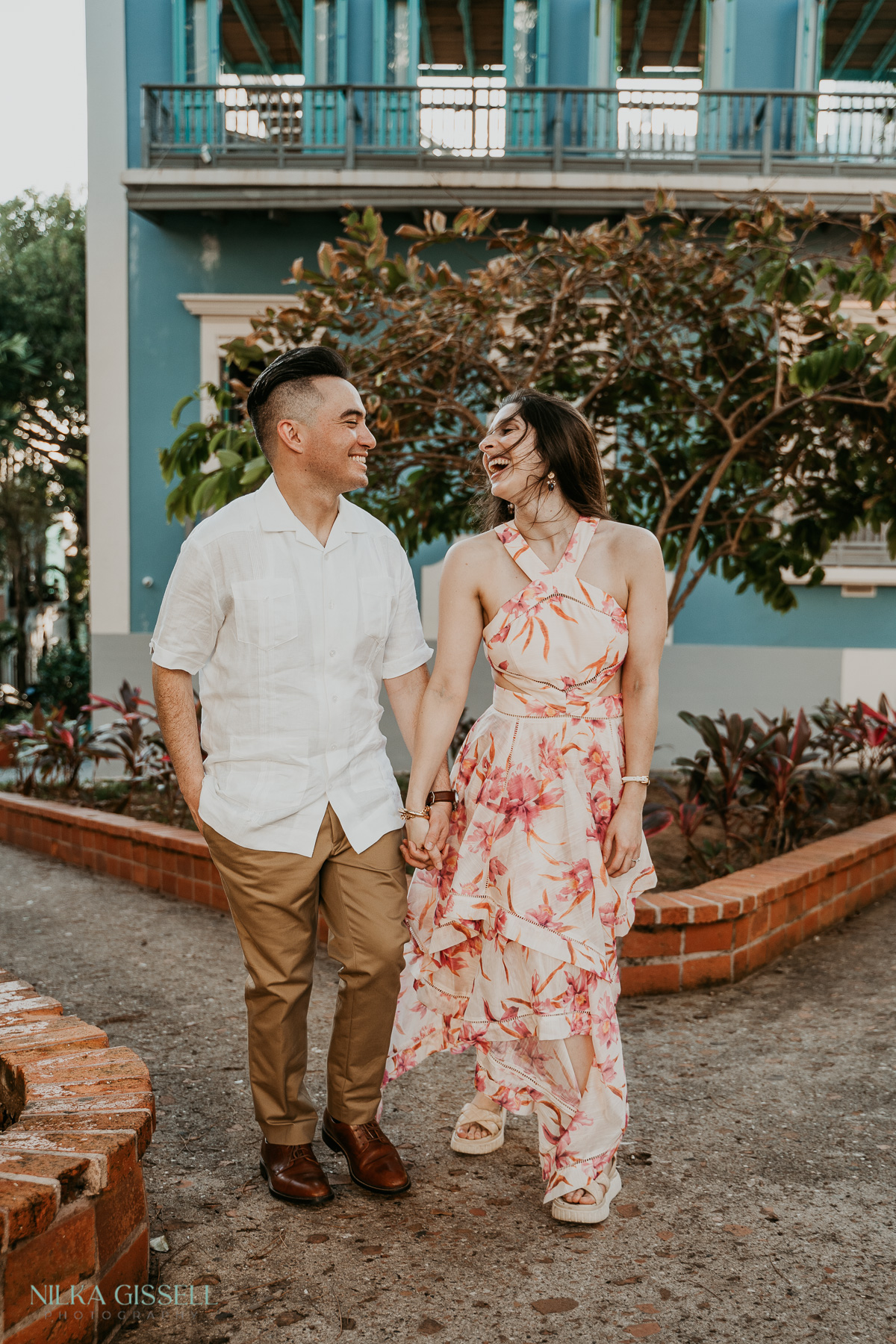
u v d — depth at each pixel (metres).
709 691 10.19
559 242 4.98
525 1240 2.10
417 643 2.39
